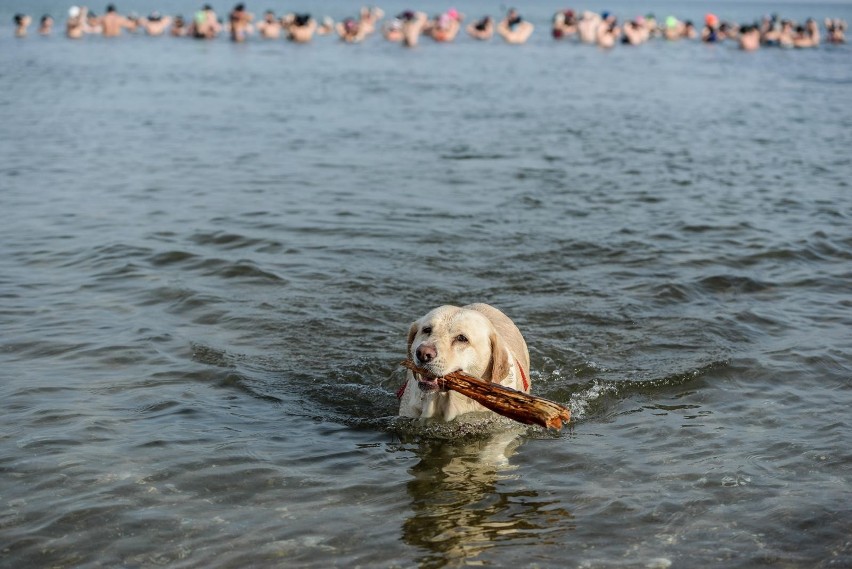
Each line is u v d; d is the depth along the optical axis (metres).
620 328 8.59
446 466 5.92
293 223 12.16
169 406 6.70
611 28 54.31
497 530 5.10
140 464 5.75
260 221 12.23
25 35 53.66
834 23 60.28
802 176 16.28
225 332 8.29
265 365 7.60
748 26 53.12
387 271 10.12
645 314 8.97
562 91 30.31
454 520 5.20
